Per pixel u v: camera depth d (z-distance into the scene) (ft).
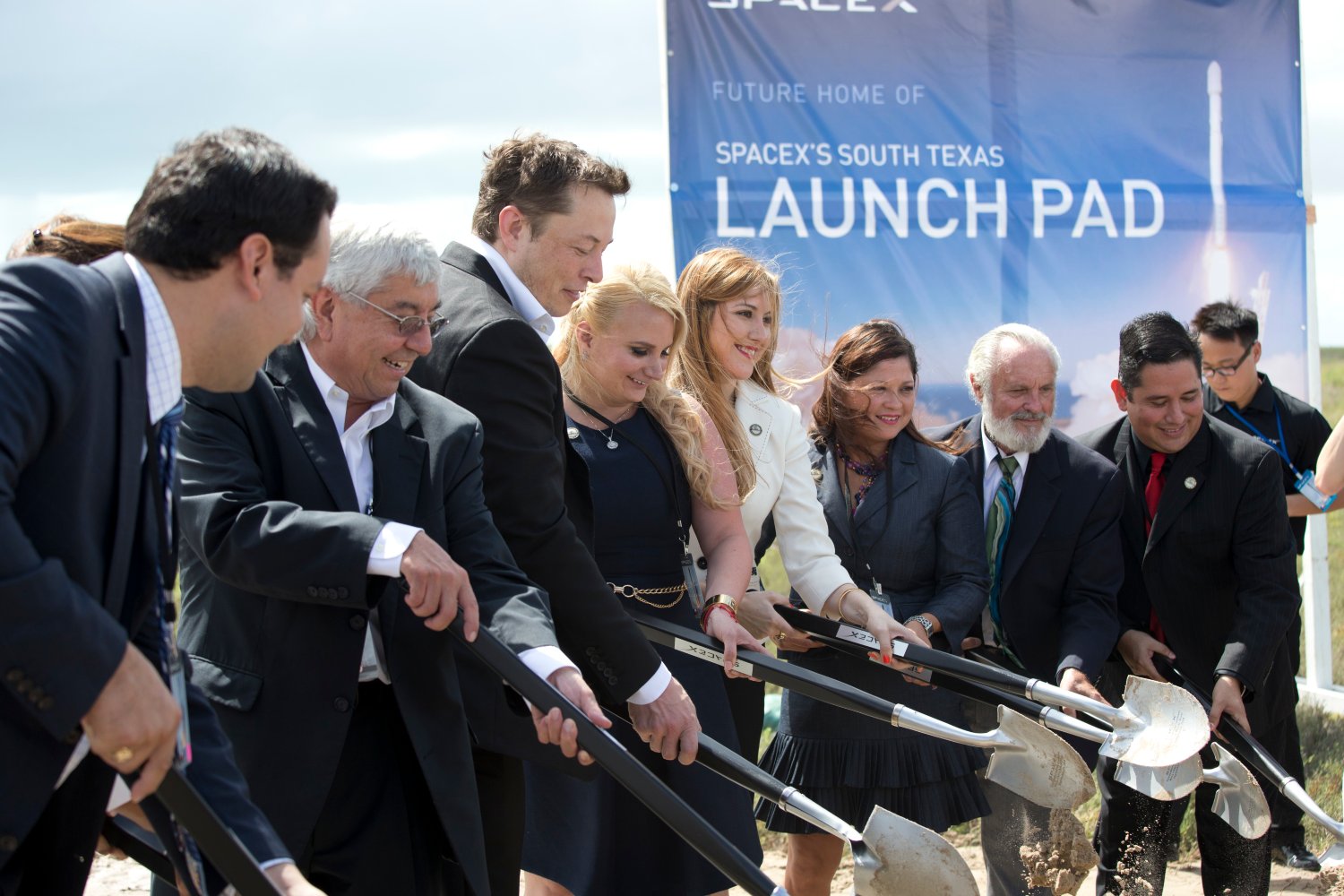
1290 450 17.49
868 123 19.39
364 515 7.57
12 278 5.70
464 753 8.20
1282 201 20.43
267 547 7.44
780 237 19.20
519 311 10.14
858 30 19.35
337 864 8.11
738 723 12.19
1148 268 20.18
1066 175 19.98
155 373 6.14
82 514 5.84
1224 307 17.53
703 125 19.03
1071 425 20.12
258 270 6.17
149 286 6.12
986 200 19.72
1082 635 12.31
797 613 11.70
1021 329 12.84
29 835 6.40
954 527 12.46
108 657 5.48
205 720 6.69
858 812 12.08
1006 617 12.77
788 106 19.21
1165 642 13.32
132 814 7.34
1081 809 15.84
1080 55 19.94
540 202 10.00
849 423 12.67
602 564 10.86
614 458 10.90
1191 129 20.26
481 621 8.29
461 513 8.48
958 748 12.25
